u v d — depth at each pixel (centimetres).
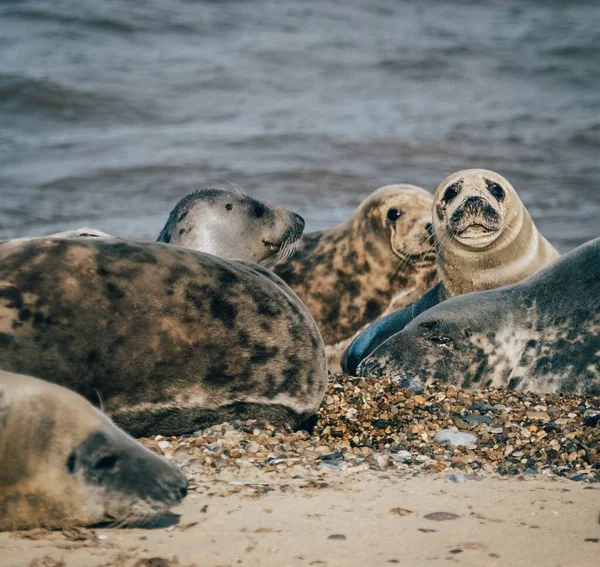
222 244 2828
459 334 2472
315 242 3544
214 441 1850
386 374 2442
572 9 13100
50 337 1716
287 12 12331
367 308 3406
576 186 6475
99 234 2523
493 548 1383
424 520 1495
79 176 6331
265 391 1906
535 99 9350
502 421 2045
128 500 1378
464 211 2970
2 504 1395
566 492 1644
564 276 2519
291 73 9800
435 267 3397
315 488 1648
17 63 9150
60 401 1423
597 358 2389
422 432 1977
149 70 9350
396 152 7281
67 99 8231
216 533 1432
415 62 10369
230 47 10438
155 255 1861
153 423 1825
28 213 5478
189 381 1828
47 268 1761
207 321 1850
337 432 1995
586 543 1404
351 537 1423
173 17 11288
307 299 3428
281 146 7312
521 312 2498
